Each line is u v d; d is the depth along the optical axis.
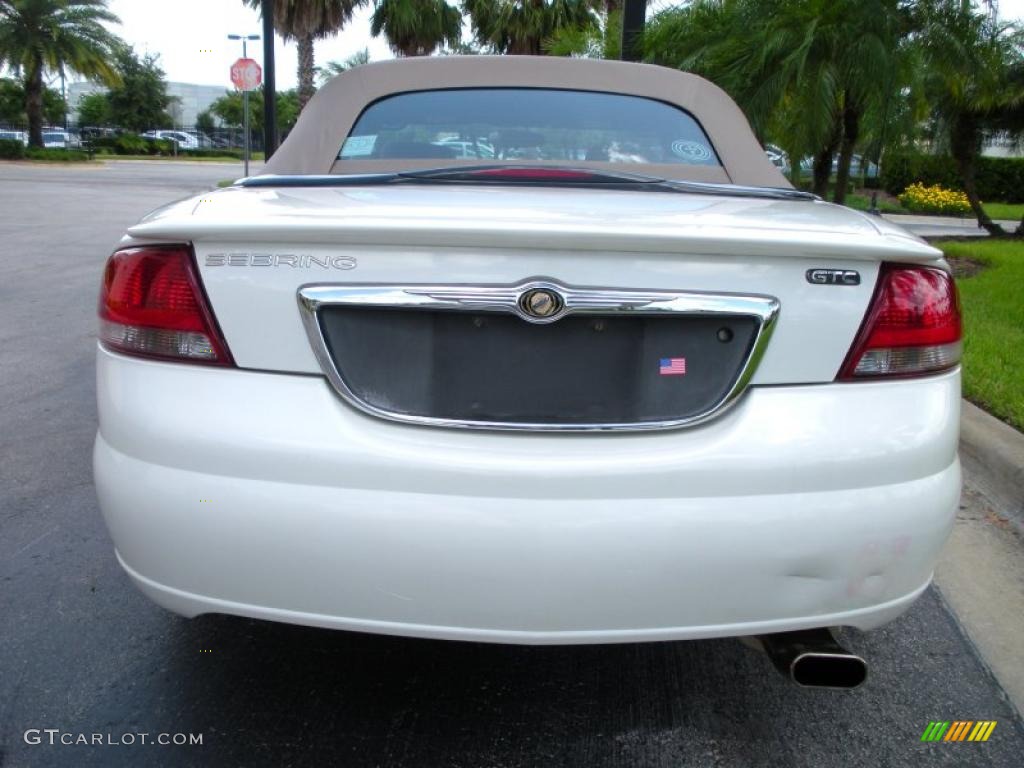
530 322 1.87
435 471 1.83
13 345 6.29
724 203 2.30
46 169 33.12
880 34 8.10
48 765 2.17
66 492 3.78
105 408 2.01
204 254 1.92
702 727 2.39
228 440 1.86
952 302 2.07
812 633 2.06
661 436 1.89
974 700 2.53
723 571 1.85
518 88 3.19
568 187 2.50
